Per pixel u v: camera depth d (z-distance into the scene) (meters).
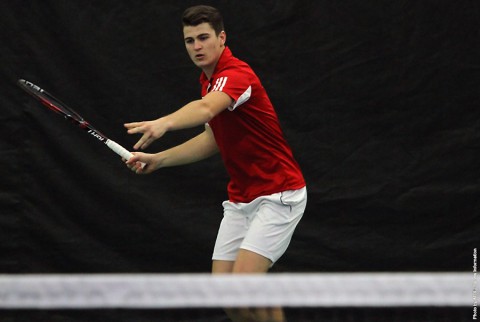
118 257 15.10
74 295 7.95
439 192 15.09
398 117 15.07
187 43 11.62
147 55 15.07
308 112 15.10
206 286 8.09
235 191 12.34
